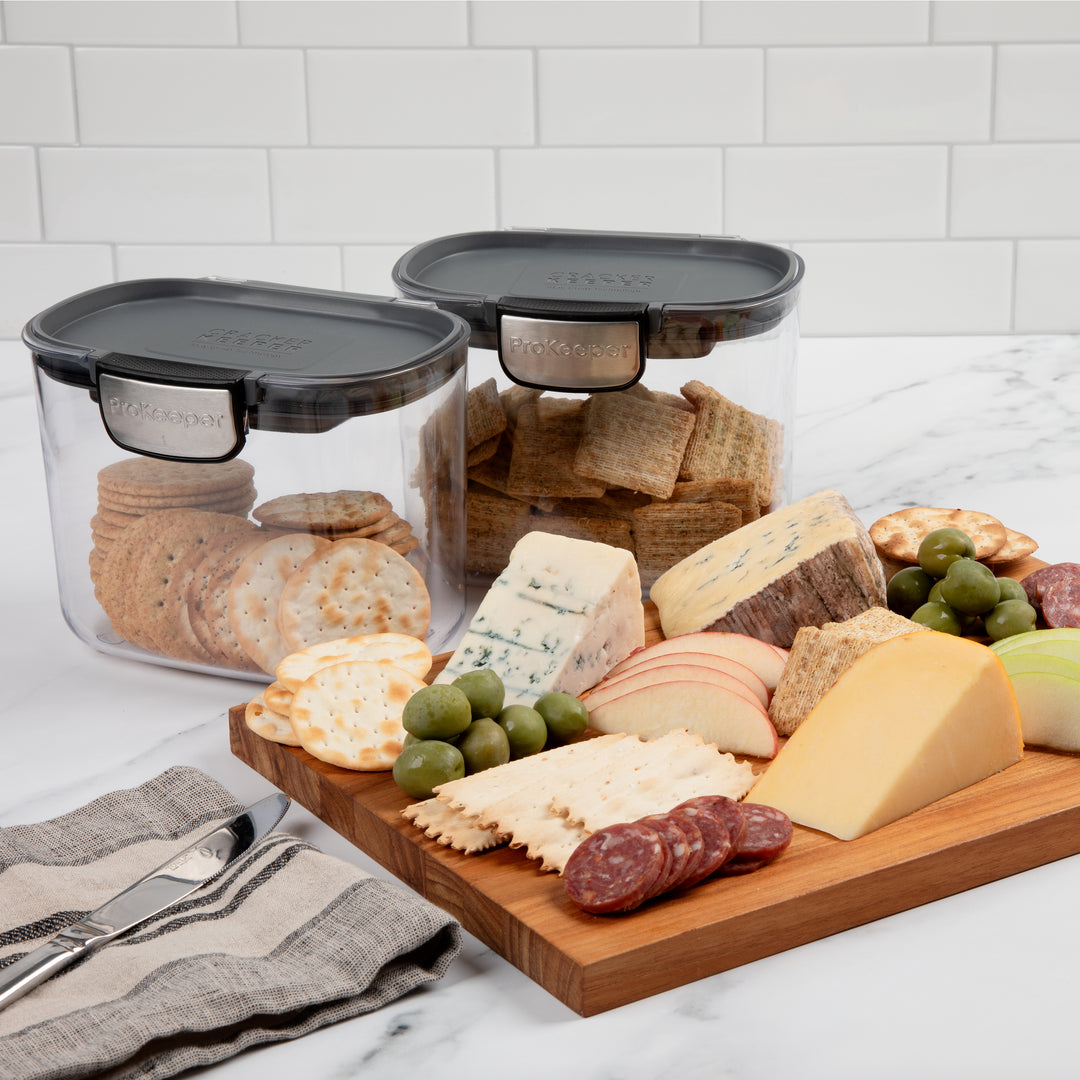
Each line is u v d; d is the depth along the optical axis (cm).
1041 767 92
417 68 192
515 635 105
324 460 102
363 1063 69
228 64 191
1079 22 187
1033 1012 71
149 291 123
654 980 74
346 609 107
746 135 195
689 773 89
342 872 79
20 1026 67
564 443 117
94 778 99
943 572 113
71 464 109
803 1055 69
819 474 156
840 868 80
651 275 128
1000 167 196
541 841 81
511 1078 67
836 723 88
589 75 192
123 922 76
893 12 187
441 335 112
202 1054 67
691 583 116
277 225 201
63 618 127
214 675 115
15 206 199
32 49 190
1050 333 206
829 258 202
